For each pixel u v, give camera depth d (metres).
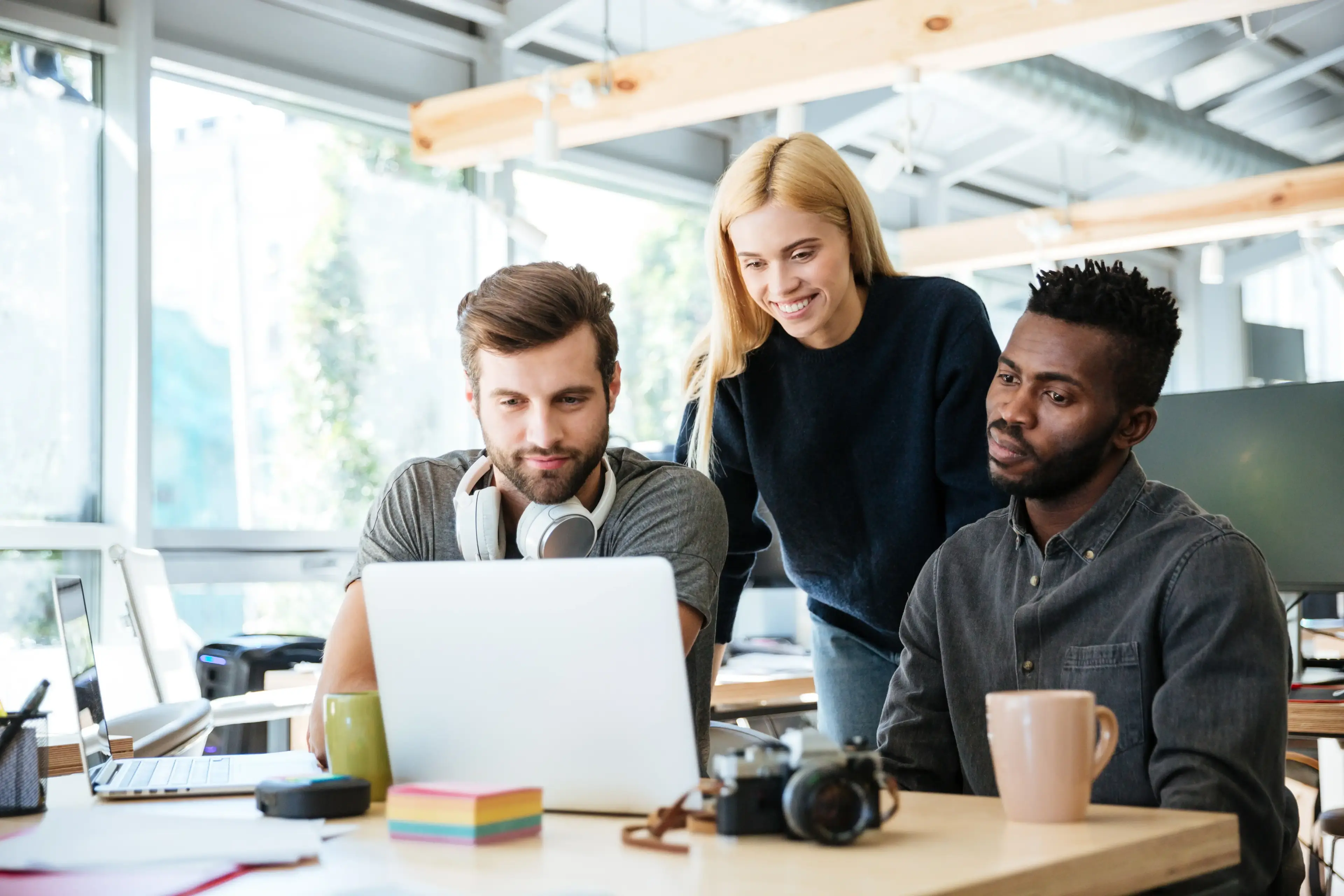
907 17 3.33
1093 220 5.52
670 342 5.13
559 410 1.44
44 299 3.47
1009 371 1.43
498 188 4.49
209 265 3.77
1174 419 2.60
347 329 4.10
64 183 3.52
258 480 3.86
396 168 4.26
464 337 1.46
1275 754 1.25
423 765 1.15
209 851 0.91
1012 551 1.48
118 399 3.54
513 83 3.93
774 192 1.94
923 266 5.91
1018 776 1.01
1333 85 6.66
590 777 1.08
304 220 4.01
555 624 1.08
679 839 0.97
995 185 6.60
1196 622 1.29
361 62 4.18
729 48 3.59
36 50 3.47
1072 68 4.92
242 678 3.19
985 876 0.81
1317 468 2.45
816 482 2.17
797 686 2.81
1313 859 2.41
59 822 1.07
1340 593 2.74
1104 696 1.36
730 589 2.34
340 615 1.59
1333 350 7.62
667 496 1.58
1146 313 1.38
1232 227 5.30
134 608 2.74
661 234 5.13
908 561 2.15
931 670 1.53
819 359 2.12
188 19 3.73
